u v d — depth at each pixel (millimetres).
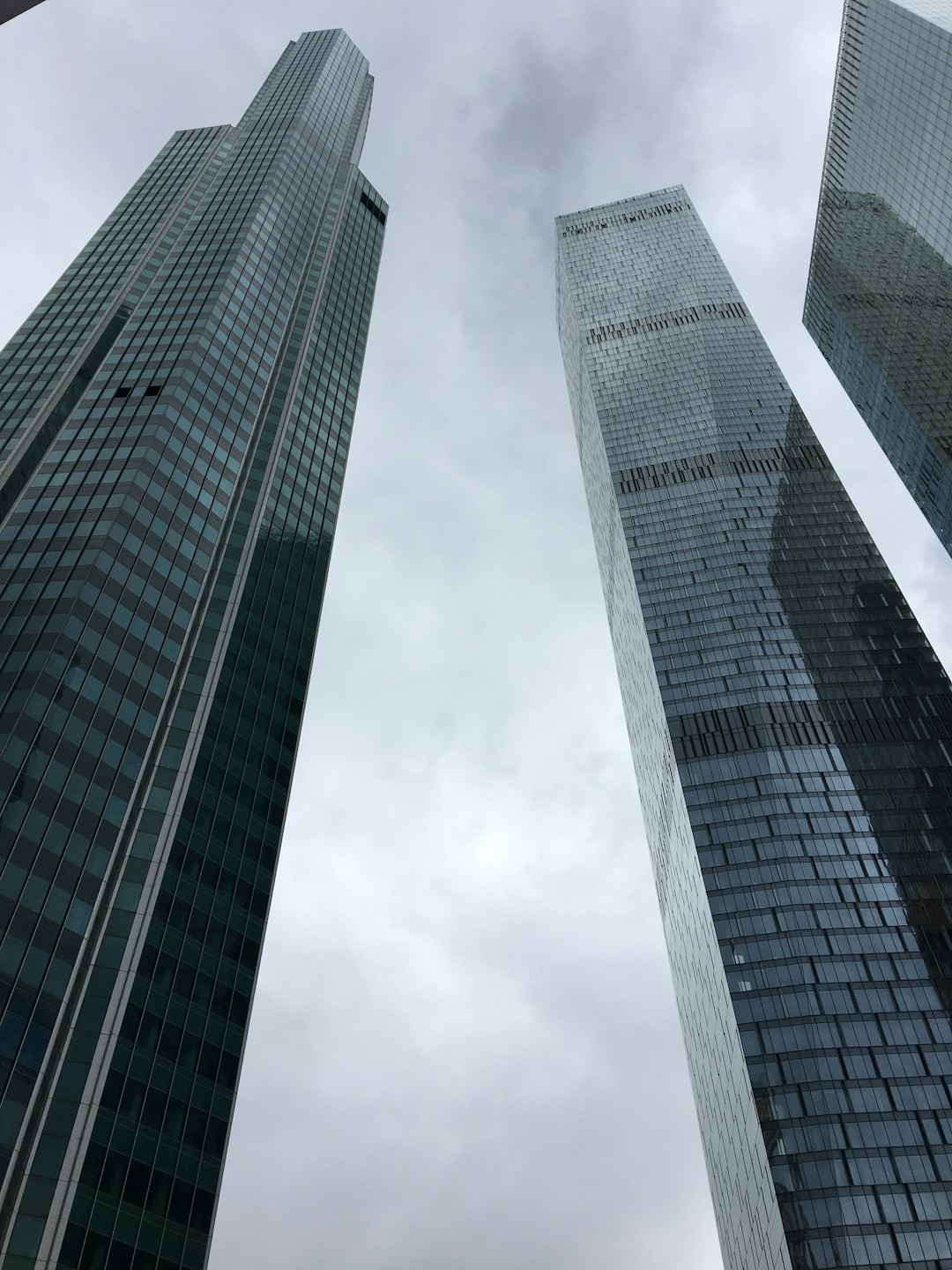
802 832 124250
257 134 197750
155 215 184875
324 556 136625
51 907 73938
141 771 87312
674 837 142250
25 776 77812
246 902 91875
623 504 182875
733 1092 113688
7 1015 67375
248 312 146250
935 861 119562
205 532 111812
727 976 111938
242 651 111125
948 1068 101188
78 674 87062
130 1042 74438
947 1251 90000
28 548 98312
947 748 132875
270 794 102562
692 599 160125
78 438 114312
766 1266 103375
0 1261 61531
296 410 148125
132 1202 69125
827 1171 95438
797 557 164375
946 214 192375
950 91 182750
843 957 111000
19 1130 65125
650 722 160125
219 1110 78500
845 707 139750
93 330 147500
